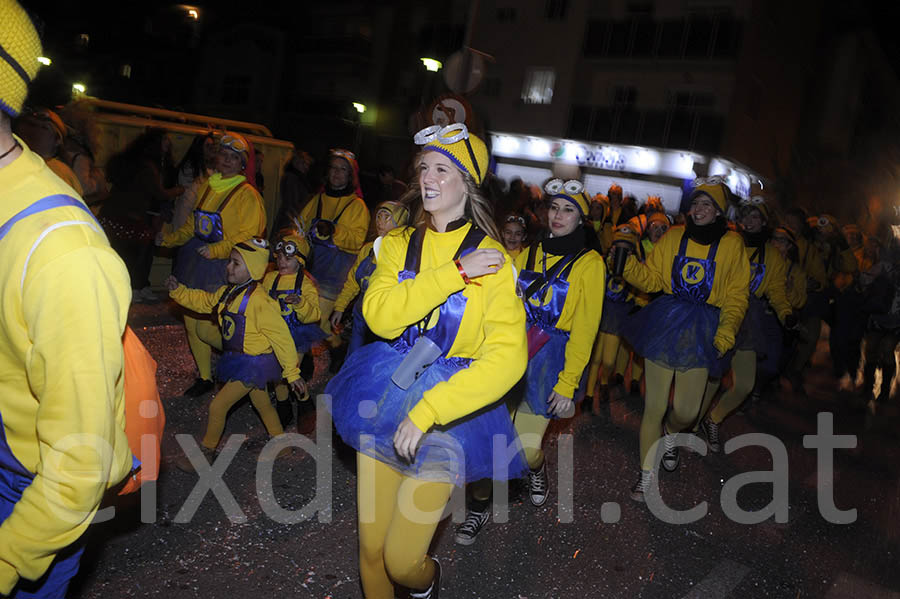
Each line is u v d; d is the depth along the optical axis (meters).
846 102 33.28
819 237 10.42
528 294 4.28
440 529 4.25
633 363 7.81
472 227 2.76
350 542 3.93
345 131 35.47
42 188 1.72
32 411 1.78
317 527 4.03
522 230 6.29
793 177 32.09
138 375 2.07
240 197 5.68
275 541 3.82
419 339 2.68
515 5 31.11
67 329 1.64
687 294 5.07
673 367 5.00
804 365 9.37
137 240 8.12
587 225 5.43
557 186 4.29
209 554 3.59
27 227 1.67
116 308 1.75
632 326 5.37
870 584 4.38
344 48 35.47
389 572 2.75
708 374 5.20
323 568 3.63
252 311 4.55
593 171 29.64
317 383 6.61
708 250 5.03
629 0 29.09
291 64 37.47
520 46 30.91
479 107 31.42
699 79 27.84
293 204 9.70
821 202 34.41
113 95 38.94
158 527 3.76
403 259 2.78
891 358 10.17
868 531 5.20
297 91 37.44
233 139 5.71
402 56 34.62
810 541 4.86
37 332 1.64
